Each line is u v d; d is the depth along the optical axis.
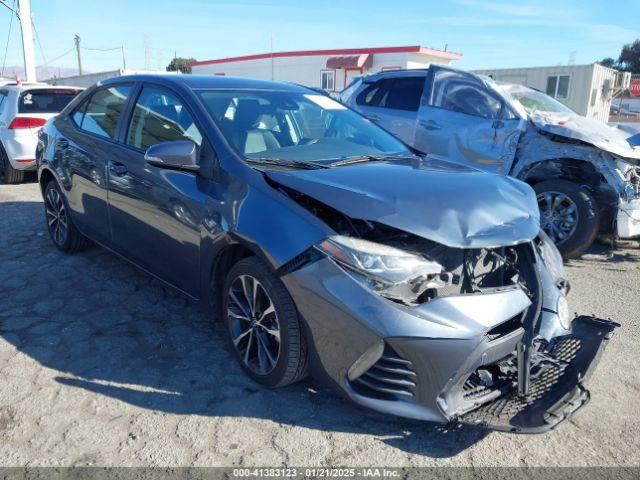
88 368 3.13
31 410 2.73
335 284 2.46
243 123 3.38
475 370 2.48
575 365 2.72
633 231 5.30
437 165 3.42
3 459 2.39
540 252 3.14
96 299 4.06
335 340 2.50
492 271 2.80
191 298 3.42
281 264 2.61
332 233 2.53
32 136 8.19
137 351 3.34
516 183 3.22
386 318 2.36
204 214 3.06
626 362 3.42
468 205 2.68
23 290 4.18
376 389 2.49
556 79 20.73
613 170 5.26
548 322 2.89
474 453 2.54
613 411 2.89
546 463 2.49
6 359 3.19
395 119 6.86
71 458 2.41
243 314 3.03
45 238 5.51
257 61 31.89
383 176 2.92
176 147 3.05
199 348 3.40
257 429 2.65
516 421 2.42
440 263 2.59
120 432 2.59
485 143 5.88
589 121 6.00
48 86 8.66
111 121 4.13
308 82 29.34
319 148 3.49
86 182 4.23
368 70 26.66
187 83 3.68
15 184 8.52
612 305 4.38
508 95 5.94
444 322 2.38
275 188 2.83
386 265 2.41
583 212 5.27
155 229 3.51
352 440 2.60
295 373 2.77
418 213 2.55
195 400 2.86
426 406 2.44
